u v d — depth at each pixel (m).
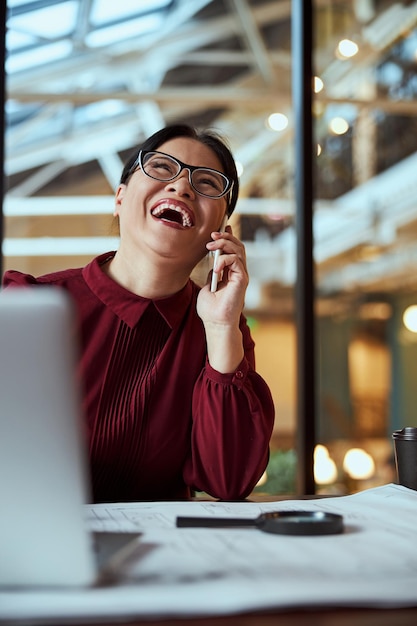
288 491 4.67
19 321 0.41
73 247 7.15
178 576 0.49
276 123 7.68
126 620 0.43
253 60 7.17
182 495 1.13
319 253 7.06
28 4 5.22
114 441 1.05
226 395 1.04
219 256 1.07
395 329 7.00
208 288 1.08
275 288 8.15
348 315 7.06
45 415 0.42
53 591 0.46
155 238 1.07
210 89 7.28
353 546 0.59
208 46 6.83
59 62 6.20
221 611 0.44
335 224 6.84
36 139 6.92
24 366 0.41
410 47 5.39
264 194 7.89
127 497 1.09
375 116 5.75
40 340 0.41
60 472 0.43
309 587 0.47
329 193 6.55
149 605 0.44
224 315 1.05
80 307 1.09
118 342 1.08
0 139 1.95
